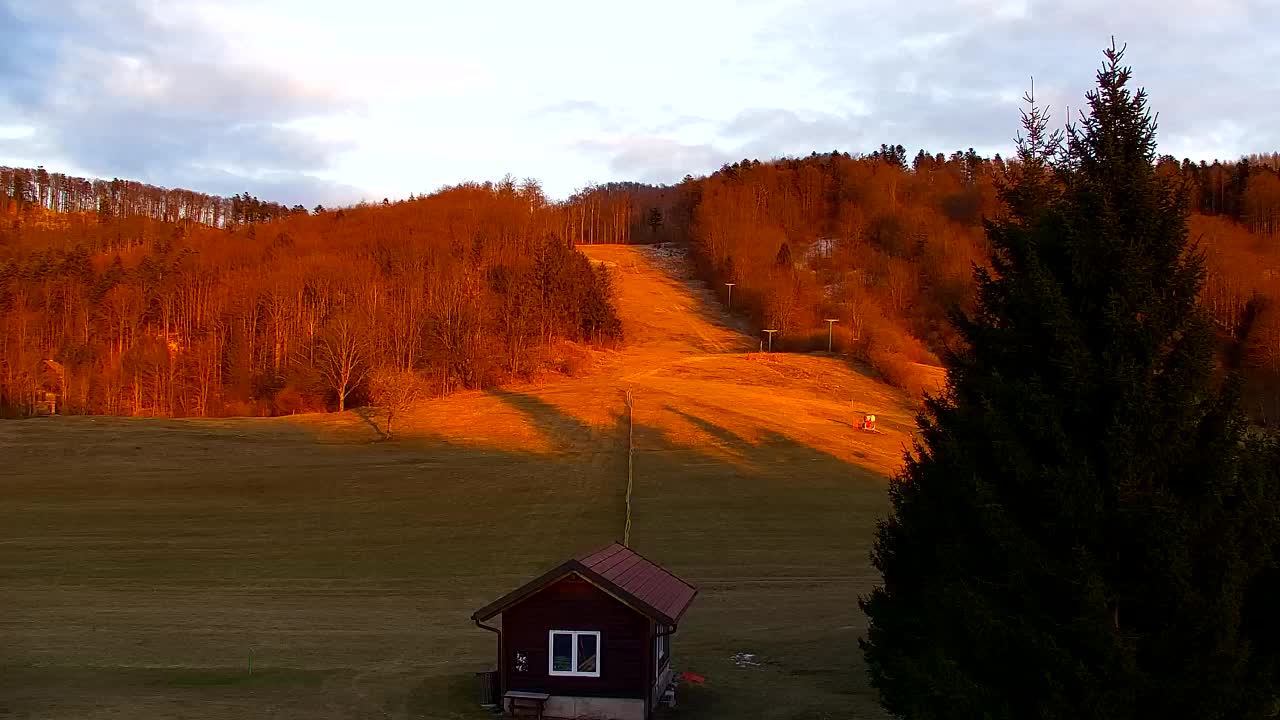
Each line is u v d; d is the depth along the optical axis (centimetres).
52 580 4159
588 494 5941
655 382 10688
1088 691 1230
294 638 3152
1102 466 1342
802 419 8594
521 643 2189
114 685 2442
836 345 13375
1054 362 1372
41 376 10794
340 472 6588
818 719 2122
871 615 2008
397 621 3491
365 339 10044
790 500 5766
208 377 10875
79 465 6650
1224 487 1268
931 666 1443
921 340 14162
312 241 16438
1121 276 1369
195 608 3681
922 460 1923
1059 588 1313
